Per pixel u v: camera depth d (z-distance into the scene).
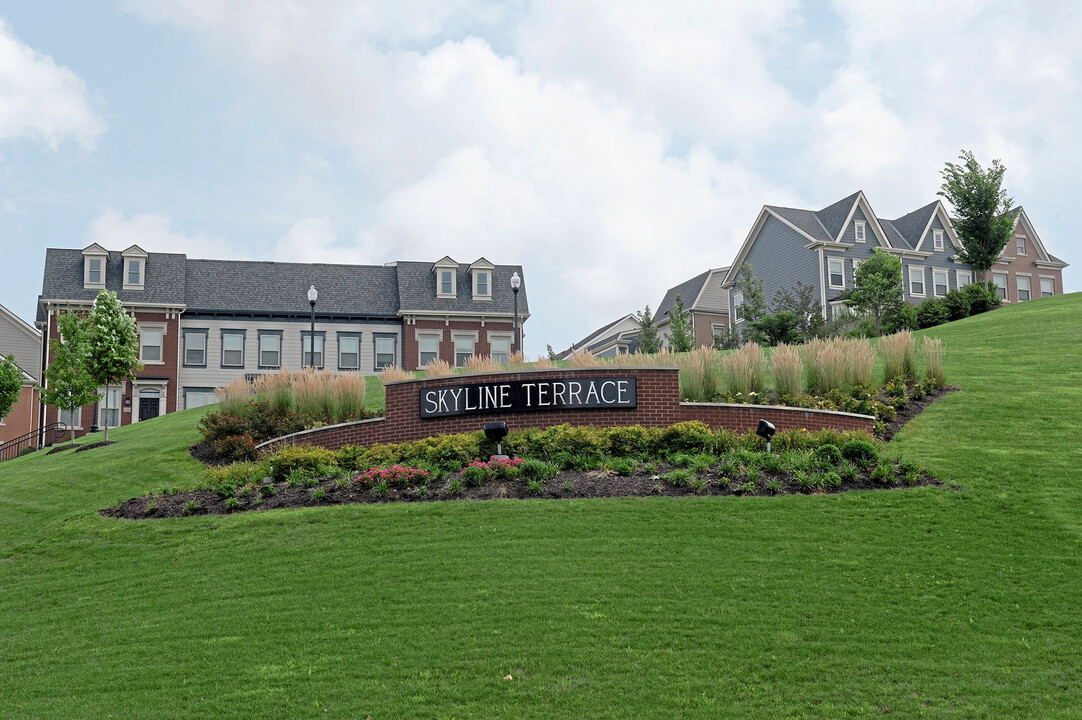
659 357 22.25
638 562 12.59
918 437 18.53
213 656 10.67
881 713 9.04
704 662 10.03
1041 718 8.87
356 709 9.36
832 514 14.20
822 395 21.08
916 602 11.38
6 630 11.98
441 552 13.17
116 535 15.17
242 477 17.48
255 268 48.16
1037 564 12.37
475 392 19.22
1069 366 23.47
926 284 51.31
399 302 48.03
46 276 44.94
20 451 38.62
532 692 9.54
